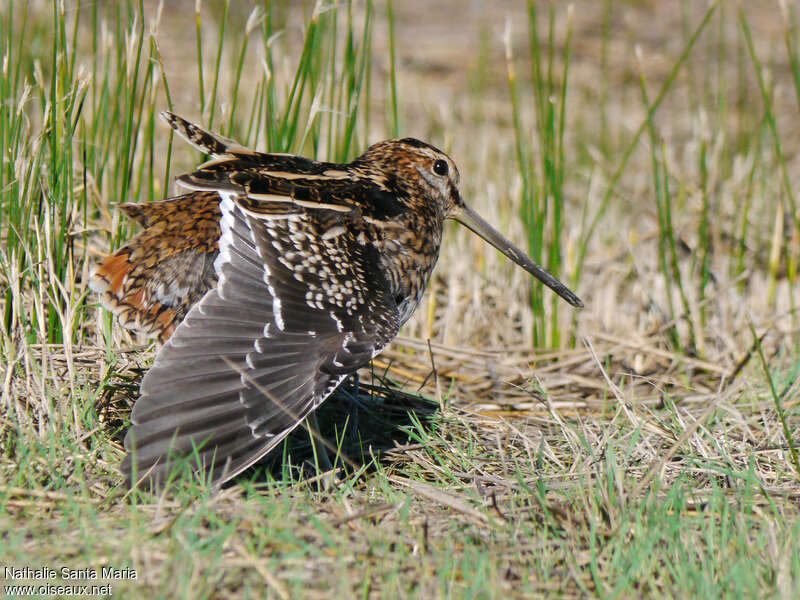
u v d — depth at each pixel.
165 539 6.56
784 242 13.25
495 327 11.77
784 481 8.13
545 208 11.31
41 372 8.54
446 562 6.37
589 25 22.44
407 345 11.01
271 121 10.30
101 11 16.97
